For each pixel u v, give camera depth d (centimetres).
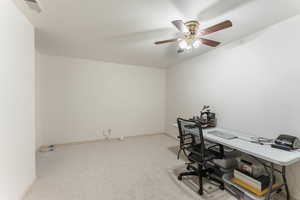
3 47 139
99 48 298
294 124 181
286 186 172
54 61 351
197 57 343
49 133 354
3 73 140
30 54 195
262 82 214
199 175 204
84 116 388
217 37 242
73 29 216
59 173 234
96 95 399
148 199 179
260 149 167
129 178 223
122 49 303
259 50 218
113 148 350
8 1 146
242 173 188
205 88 322
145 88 463
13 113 156
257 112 222
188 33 192
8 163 148
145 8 166
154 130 482
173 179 222
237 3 156
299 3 155
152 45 279
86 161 279
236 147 176
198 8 165
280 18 185
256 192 168
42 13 174
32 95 201
